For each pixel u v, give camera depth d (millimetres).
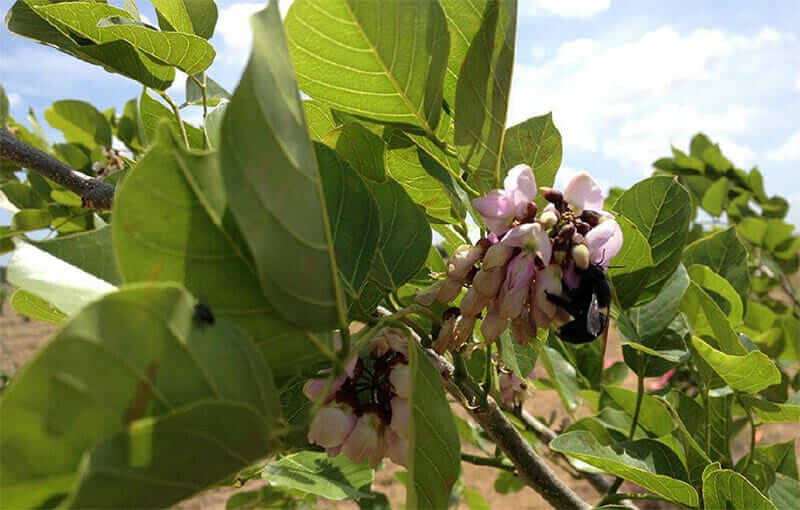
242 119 115
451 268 177
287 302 125
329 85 185
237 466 117
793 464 304
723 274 332
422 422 140
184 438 106
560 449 219
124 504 101
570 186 177
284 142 123
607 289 165
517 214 172
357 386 173
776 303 600
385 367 169
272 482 235
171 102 260
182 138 275
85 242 160
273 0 127
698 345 246
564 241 165
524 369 221
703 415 292
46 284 148
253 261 127
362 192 177
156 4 257
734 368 244
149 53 238
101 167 479
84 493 94
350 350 143
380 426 168
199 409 107
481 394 205
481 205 172
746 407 270
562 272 164
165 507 109
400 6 167
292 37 169
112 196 244
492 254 165
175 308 111
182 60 240
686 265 336
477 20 188
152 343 107
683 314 300
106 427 101
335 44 172
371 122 199
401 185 223
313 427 164
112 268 161
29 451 96
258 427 117
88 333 100
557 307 161
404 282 203
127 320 105
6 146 238
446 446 146
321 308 130
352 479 250
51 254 155
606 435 323
